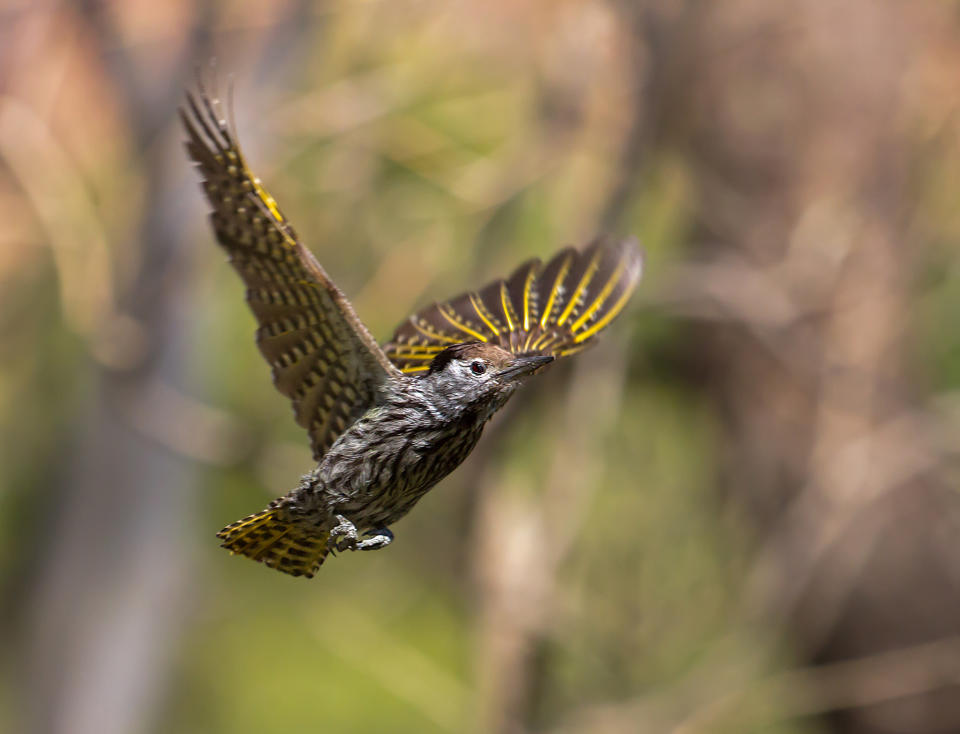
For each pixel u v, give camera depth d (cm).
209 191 659
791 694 1394
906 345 1459
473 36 1399
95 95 1475
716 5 1421
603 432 1317
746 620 1351
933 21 1456
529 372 749
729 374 1515
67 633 1567
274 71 1392
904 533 1469
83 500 1543
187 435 1343
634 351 1494
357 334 681
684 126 1420
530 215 1376
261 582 1792
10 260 1658
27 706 1586
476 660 1320
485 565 1299
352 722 1814
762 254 1458
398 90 1380
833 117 1455
